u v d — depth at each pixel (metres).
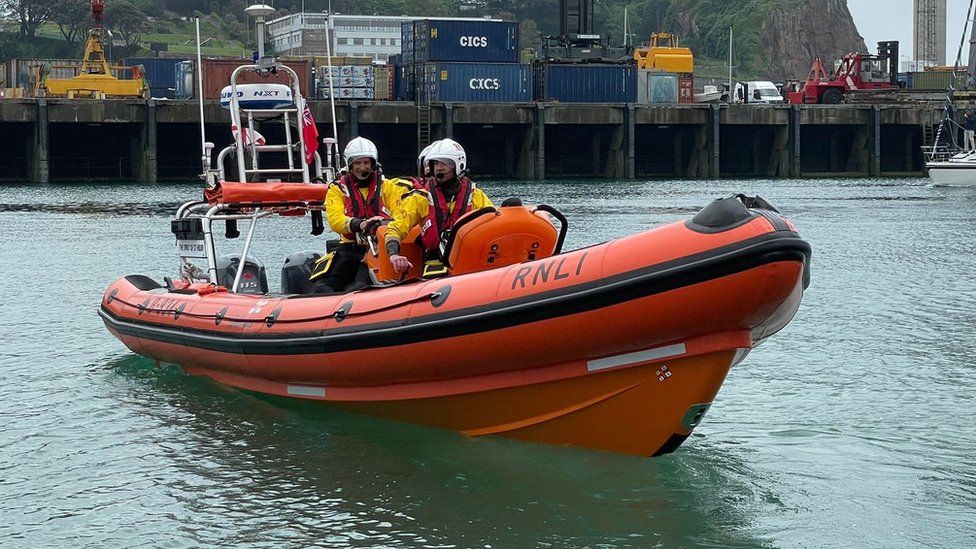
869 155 66.06
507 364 7.25
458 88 60.78
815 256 21.06
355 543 6.37
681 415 7.05
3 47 127.31
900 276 17.89
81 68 65.62
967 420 8.77
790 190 49.00
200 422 8.72
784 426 8.62
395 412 8.20
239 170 10.01
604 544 6.34
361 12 153.50
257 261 10.76
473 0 168.62
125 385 9.96
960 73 73.25
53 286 16.66
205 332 9.25
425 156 8.04
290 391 8.79
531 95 62.19
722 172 69.44
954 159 54.41
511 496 7.03
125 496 7.15
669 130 67.81
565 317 6.84
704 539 6.41
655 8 183.00
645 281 6.55
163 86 69.31
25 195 44.06
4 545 6.39
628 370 7.00
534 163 60.91
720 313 6.54
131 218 31.00
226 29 148.62
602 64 65.50
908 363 10.88
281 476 7.46
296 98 10.22
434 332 7.34
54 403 9.39
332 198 8.84
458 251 7.71
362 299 7.95
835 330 12.72
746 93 75.31
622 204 37.31
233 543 6.39
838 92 70.31
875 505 6.93
